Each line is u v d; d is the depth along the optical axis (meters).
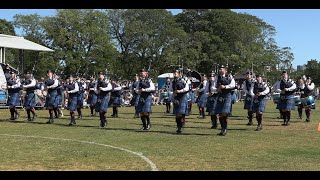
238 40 53.59
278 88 12.59
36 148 7.72
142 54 51.50
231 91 9.82
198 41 50.31
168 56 47.66
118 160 6.62
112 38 52.00
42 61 45.19
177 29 49.62
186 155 7.09
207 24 52.41
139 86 10.73
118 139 8.96
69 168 6.03
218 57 49.94
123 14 51.66
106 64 47.44
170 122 13.21
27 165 6.21
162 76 29.98
